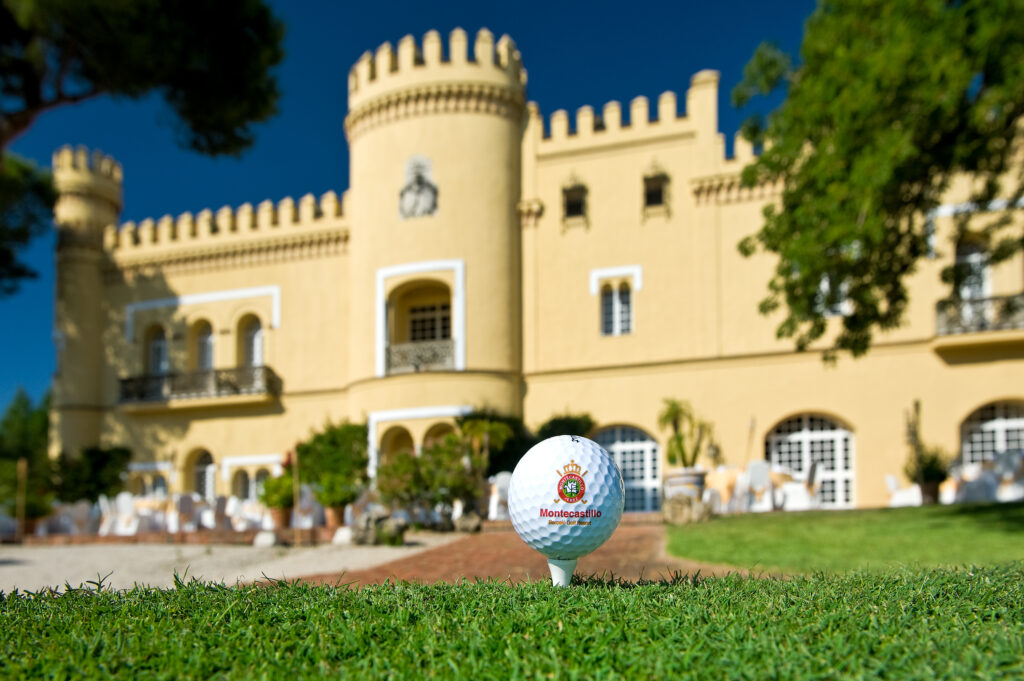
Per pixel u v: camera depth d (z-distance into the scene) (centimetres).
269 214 3031
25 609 487
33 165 3134
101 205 3269
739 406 2455
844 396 2380
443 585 543
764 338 2464
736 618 416
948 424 2288
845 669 344
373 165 2727
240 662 371
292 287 2980
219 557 1325
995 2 1234
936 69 1245
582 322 2617
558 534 498
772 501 1989
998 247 1667
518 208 2703
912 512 1593
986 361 2283
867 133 1360
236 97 2384
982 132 1390
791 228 1605
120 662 374
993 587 506
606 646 371
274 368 2950
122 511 1995
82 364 3139
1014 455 1856
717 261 2530
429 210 2630
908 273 1608
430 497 1705
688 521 1689
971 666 339
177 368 3081
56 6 1945
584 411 2575
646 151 2641
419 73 2670
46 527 2152
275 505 1723
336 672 357
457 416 2472
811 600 468
